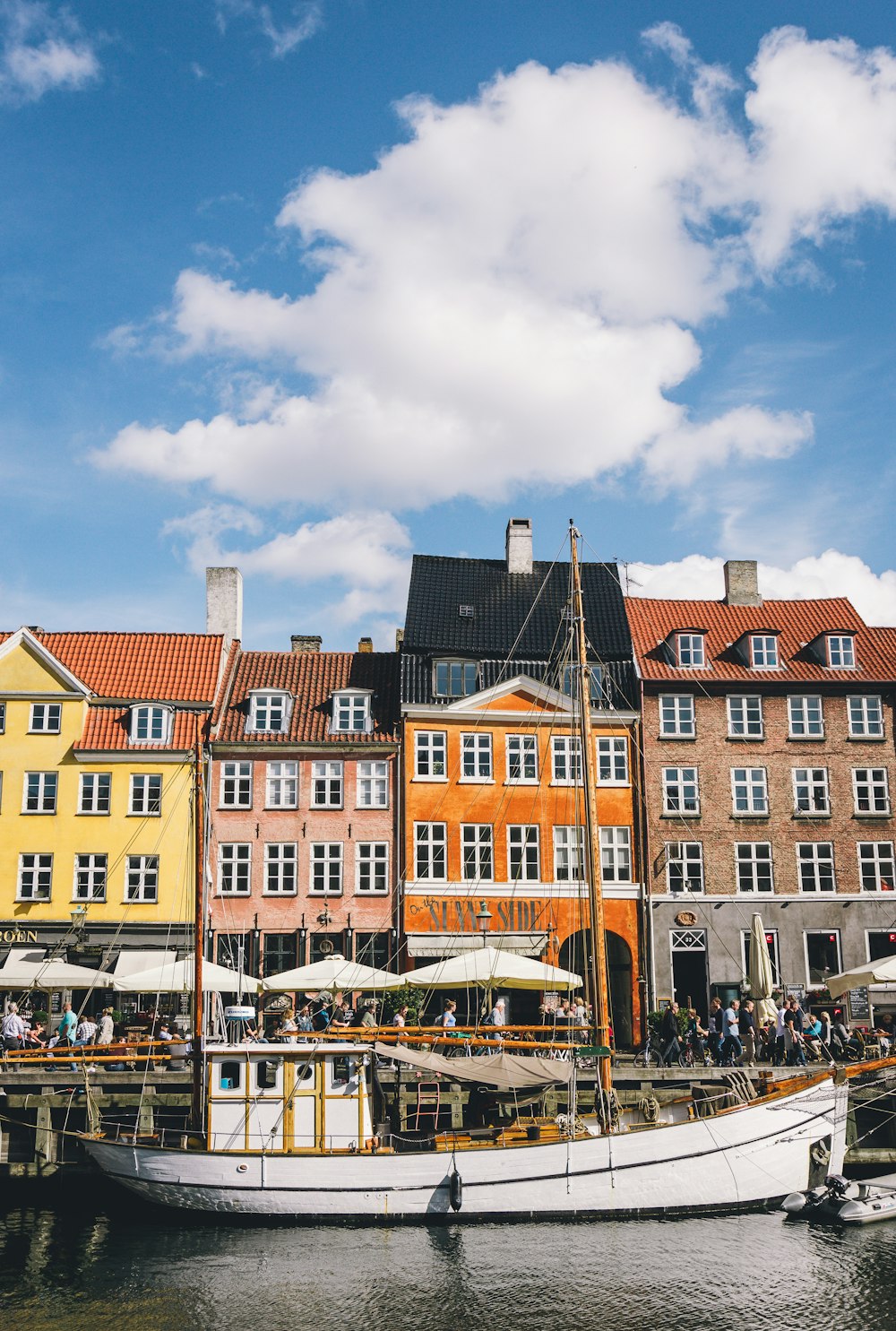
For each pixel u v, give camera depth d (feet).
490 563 148.97
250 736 133.49
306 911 129.90
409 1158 78.43
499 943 126.82
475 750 135.13
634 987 130.62
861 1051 96.22
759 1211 79.92
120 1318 63.46
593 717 136.67
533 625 142.61
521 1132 82.02
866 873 136.67
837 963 133.80
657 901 132.98
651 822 135.23
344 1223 77.92
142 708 132.46
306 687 139.95
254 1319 63.21
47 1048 90.38
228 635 147.74
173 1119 92.12
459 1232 76.38
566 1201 78.18
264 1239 75.82
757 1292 66.44
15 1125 90.43
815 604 150.71
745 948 133.08
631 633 142.72
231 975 97.35
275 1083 81.51
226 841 130.82
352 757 133.90
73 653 139.54
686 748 137.49
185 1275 69.56
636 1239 74.84
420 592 143.64
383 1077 92.73
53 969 100.22
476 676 138.00
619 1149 78.79
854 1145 90.22
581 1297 65.98
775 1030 101.91
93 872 128.36
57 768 130.41
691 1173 79.20
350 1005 115.75
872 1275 68.49
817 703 140.15
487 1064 81.92
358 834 132.05
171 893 128.26
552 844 133.59
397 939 129.18
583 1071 93.81
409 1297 66.13
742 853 135.85
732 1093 82.53
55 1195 87.92
